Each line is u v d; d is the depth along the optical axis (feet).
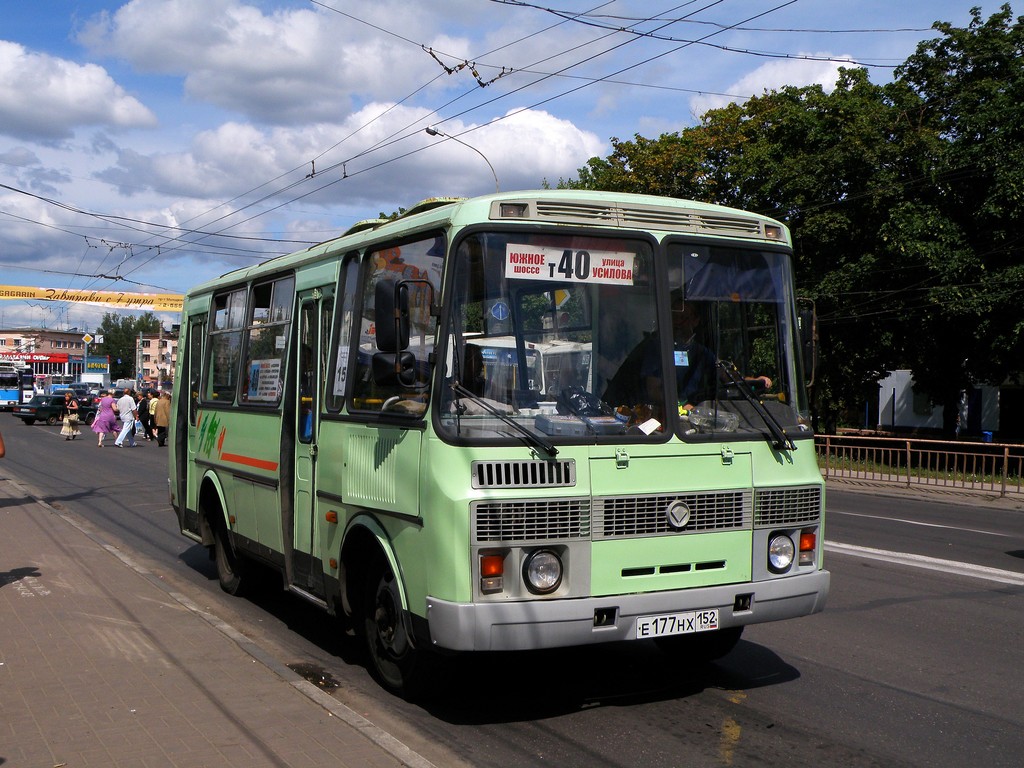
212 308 31.50
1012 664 22.24
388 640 19.60
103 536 42.42
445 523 16.49
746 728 17.97
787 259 20.27
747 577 18.42
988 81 84.28
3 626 23.59
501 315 17.43
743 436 18.63
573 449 17.06
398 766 14.89
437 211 18.44
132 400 105.50
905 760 16.46
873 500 62.90
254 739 15.99
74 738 16.02
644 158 105.50
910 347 91.09
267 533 25.43
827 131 89.10
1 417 203.21
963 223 84.38
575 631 16.66
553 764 16.15
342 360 21.53
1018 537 44.21
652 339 18.35
